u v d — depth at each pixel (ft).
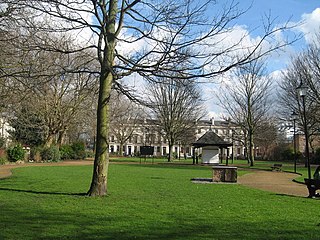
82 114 156.87
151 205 39.81
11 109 111.24
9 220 29.78
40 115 151.43
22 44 42.86
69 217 31.68
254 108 174.60
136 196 47.19
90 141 281.33
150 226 28.94
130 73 43.73
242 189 61.52
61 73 44.91
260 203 44.11
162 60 40.09
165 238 25.18
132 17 45.27
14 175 80.18
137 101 47.93
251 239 25.61
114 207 37.52
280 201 46.57
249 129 169.07
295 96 156.25
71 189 53.57
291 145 256.73
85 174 86.38
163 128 197.57
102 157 45.42
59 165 129.49
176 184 66.95
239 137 208.44
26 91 53.62
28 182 64.08
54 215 32.45
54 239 24.07
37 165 127.13
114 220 30.89
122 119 236.02
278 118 189.67
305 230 29.17
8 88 63.77
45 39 44.04
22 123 138.10
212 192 55.11
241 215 35.27
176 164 163.32
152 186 61.67
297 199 49.21
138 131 311.68
